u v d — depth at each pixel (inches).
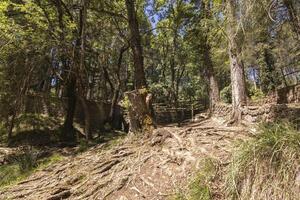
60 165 289.9
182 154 230.4
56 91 902.4
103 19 677.9
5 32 441.1
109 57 877.8
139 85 364.8
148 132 302.0
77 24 571.5
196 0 721.6
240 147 174.4
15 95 579.8
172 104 1101.1
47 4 521.7
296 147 152.3
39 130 652.1
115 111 784.3
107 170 242.4
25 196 231.5
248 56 372.8
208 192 171.9
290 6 280.8
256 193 153.4
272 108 359.9
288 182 145.9
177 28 894.4
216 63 710.5
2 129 645.3
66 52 519.8
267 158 158.2
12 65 535.2
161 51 1167.6
